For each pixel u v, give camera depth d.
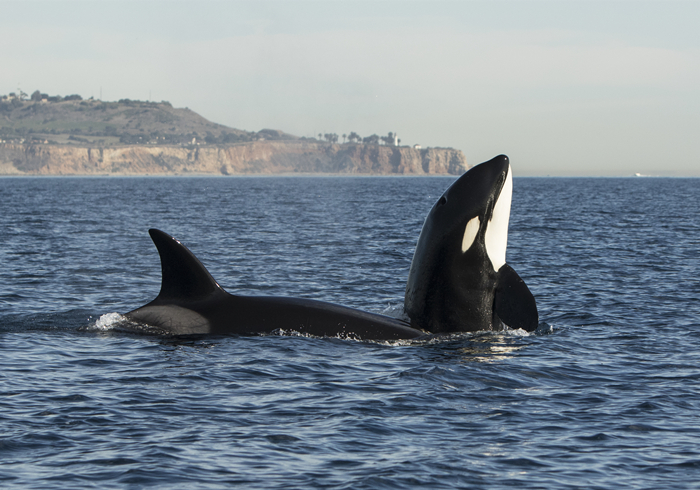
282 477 19.89
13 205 188.12
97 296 50.31
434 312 35.94
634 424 24.39
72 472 19.94
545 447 22.33
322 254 77.38
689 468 20.86
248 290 54.28
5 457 20.89
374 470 20.41
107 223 125.00
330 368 30.50
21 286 53.75
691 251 81.38
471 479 20.00
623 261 72.25
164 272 36.84
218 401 26.30
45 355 32.16
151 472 19.98
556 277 61.25
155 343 33.94
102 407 25.45
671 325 41.44
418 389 27.92
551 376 30.09
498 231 35.50
